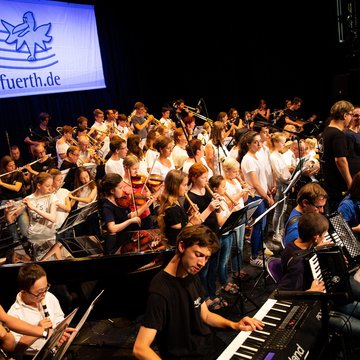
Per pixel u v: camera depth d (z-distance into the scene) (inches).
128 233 186.4
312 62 552.7
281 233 251.8
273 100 585.3
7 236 201.0
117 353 171.5
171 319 107.9
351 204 187.6
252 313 189.2
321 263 122.8
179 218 171.9
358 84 490.0
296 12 546.6
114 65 530.0
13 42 406.9
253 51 578.9
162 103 585.3
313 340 119.8
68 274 167.2
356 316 144.9
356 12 506.9
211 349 113.4
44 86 440.5
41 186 200.2
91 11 489.1
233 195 212.7
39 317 142.3
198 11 578.6
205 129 364.8
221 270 201.2
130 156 224.7
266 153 253.0
